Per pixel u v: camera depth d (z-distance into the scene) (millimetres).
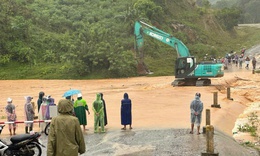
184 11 89812
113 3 77312
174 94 31359
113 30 64688
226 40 89688
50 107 16625
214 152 12461
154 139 15039
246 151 14398
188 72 36375
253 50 75312
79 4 76312
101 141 15117
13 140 11766
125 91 34812
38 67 53688
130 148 13758
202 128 17062
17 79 49469
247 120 21734
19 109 25844
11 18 61031
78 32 63688
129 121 17406
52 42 60469
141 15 70312
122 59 52094
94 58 51750
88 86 40656
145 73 52531
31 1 74625
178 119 20203
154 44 66000
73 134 7648
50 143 7590
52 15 69625
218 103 26156
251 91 33406
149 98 29359
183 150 13078
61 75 50938
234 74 45938
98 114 16766
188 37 77938
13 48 55750
